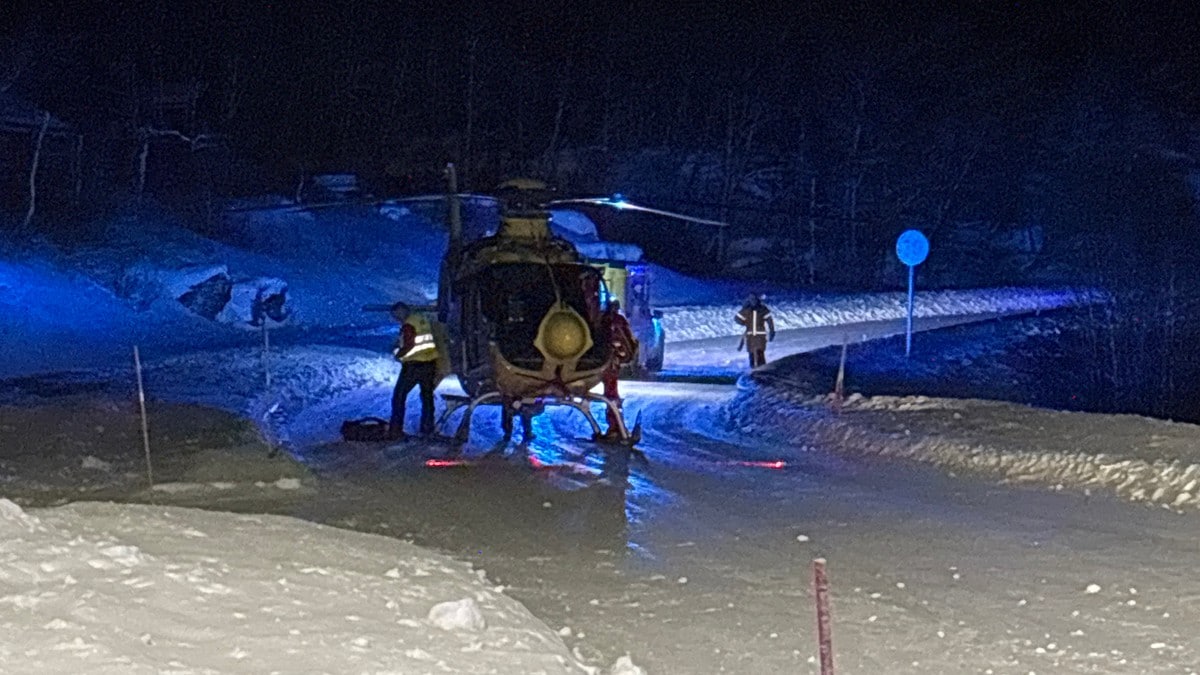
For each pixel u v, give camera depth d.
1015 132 72.44
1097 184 71.06
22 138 42.50
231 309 38.62
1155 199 69.94
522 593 9.92
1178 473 14.12
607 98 63.88
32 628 6.14
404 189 56.66
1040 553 11.31
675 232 62.50
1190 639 8.55
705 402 25.62
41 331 31.25
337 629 6.98
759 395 24.06
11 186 41.53
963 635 8.68
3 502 8.41
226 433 17.50
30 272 35.22
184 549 8.50
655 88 65.25
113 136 47.09
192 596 7.20
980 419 18.83
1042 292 57.91
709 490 15.09
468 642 7.17
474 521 13.03
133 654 5.99
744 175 65.75
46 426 17.66
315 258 47.00
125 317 34.72
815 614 9.28
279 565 8.39
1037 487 14.95
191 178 48.81
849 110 67.75
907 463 17.19
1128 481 14.48
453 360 21.00
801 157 66.50
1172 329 48.84
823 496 14.58
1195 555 11.14
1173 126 73.81
